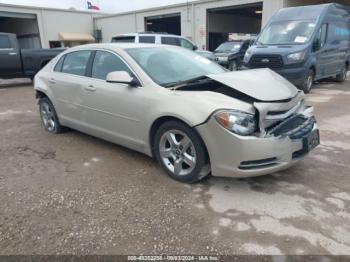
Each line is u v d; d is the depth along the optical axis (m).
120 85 3.98
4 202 3.24
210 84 3.85
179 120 3.36
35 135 5.50
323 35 9.55
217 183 3.53
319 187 3.40
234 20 26.47
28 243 2.61
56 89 5.09
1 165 4.20
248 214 2.94
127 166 4.07
